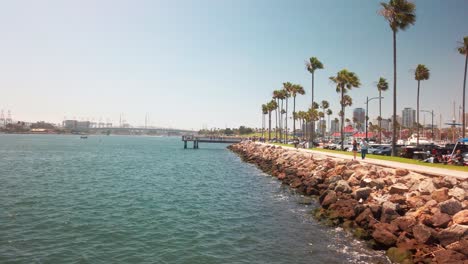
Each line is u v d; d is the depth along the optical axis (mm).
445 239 14375
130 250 15633
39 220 20266
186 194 30594
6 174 42625
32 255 14695
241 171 51188
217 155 90688
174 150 115875
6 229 18250
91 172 47188
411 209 18297
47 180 37938
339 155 45344
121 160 70375
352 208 21047
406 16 41000
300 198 28969
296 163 44219
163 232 18484
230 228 19594
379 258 15070
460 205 16266
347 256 15328
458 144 41094
